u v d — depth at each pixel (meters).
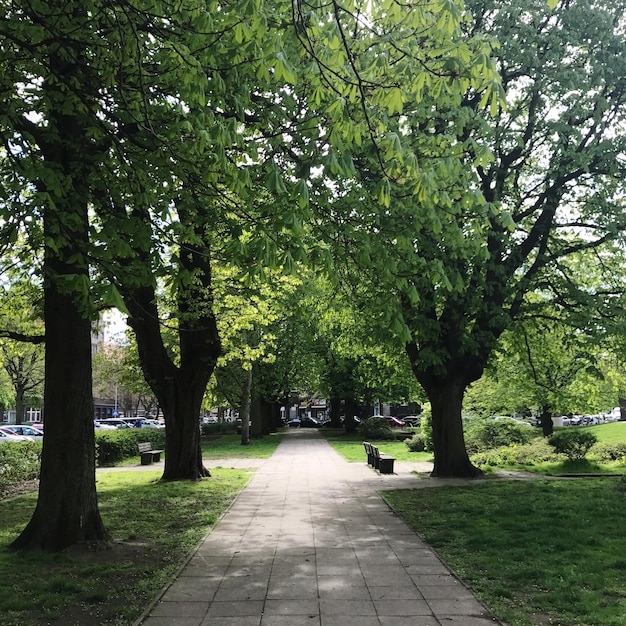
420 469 18.45
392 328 6.73
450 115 10.16
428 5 4.43
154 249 6.54
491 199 14.68
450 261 11.92
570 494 12.14
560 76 12.85
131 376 30.92
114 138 6.37
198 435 16.03
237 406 38.94
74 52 6.22
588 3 13.12
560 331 16.19
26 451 16.92
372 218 7.59
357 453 25.14
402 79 5.94
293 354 37.12
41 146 7.26
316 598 5.86
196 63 5.09
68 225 5.79
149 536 8.65
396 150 5.19
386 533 8.88
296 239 5.55
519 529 8.95
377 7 4.96
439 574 6.67
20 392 43.03
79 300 6.05
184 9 5.65
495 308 13.95
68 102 6.50
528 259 16.67
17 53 6.35
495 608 5.51
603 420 59.94
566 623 5.14
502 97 4.77
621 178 14.15
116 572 6.68
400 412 77.38
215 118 5.84
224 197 6.71
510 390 22.78
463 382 15.84
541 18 13.80
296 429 60.09
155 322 14.77
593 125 14.28
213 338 15.32
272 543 8.23
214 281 14.54
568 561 7.12
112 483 14.92
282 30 5.29
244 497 12.58
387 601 5.75
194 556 7.50
